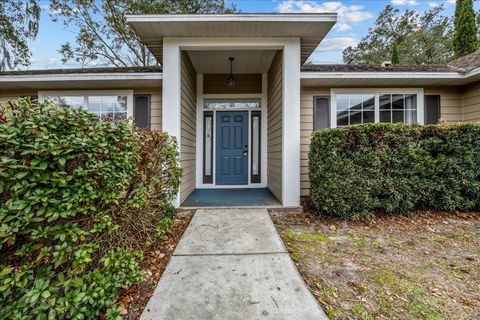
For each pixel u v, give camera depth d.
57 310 1.38
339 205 3.77
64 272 1.61
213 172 6.80
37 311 1.38
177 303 1.80
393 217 3.84
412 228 3.43
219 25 4.09
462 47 8.54
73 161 1.62
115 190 1.91
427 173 3.89
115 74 4.88
